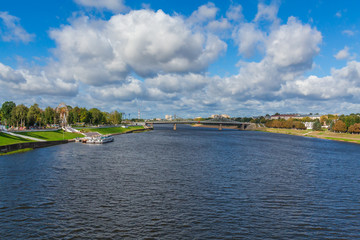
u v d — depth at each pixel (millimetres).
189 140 156625
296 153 100312
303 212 34938
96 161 70938
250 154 93875
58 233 27344
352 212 35281
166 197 39844
